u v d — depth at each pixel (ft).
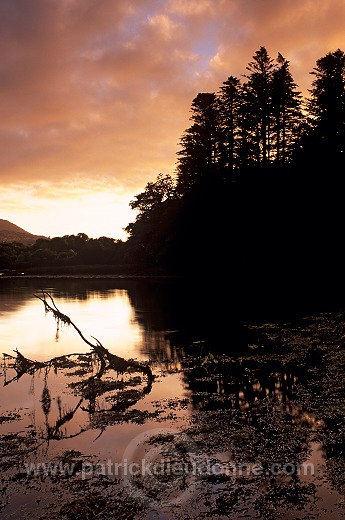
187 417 31.58
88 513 20.79
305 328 61.72
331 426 28.94
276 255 129.08
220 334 62.34
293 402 33.53
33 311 96.43
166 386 39.22
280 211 130.52
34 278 219.82
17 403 35.78
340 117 132.57
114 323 77.46
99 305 104.88
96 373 44.29
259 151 157.89
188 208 164.76
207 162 174.29
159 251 180.45
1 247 330.13
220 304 94.84
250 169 149.48
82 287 161.17
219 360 47.39
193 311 87.35
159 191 238.07
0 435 29.45
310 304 85.15
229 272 148.15
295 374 40.81
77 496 22.13
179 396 36.29
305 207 122.62
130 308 97.55
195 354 51.11
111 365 46.11
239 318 74.84
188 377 41.83
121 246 277.64
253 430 28.76
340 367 41.93
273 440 27.27
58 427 30.58
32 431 29.99
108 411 33.35
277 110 154.71
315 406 32.48
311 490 22.09
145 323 76.02
